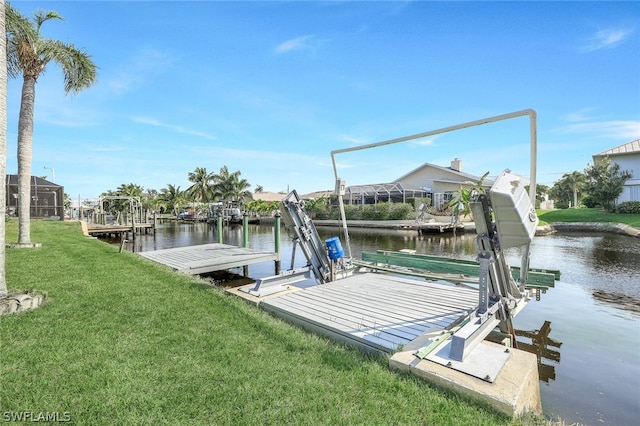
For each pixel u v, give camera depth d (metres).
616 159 29.94
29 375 2.46
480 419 2.13
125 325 3.53
